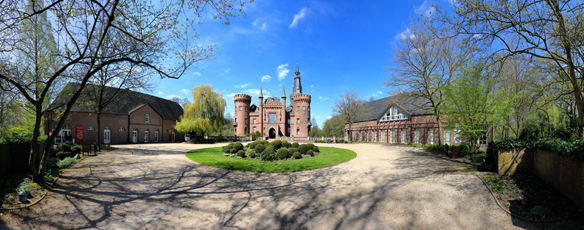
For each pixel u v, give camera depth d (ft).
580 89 29.14
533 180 25.54
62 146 50.24
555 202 20.16
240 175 38.88
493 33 27.89
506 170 29.66
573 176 19.43
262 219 21.91
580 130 26.99
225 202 26.25
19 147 32.65
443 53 62.44
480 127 44.98
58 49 35.01
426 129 92.12
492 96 43.14
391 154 61.62
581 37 24.62
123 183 32.22
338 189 30.48
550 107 61.82
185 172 40.47
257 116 212.84
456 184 28.48
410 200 25.08
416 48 66.44
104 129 105.29
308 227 20.29
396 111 108.68
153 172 39.75
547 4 25.63
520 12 26.55
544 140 25.81
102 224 20.45
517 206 21.04
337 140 133.39
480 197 24.07
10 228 18.74
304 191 29.99
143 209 23.91
